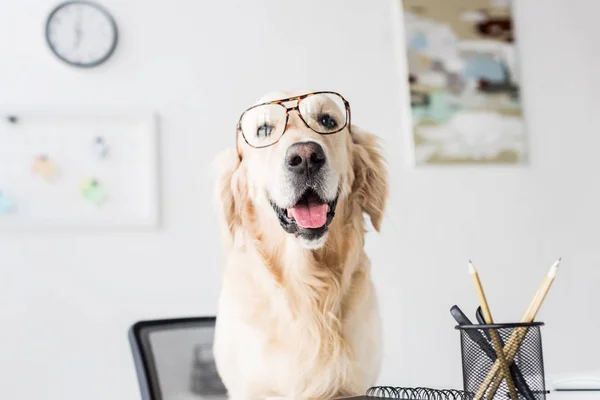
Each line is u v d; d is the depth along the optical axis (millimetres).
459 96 2402
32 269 2037
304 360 1265
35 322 2016
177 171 2156
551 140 2482
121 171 2125
